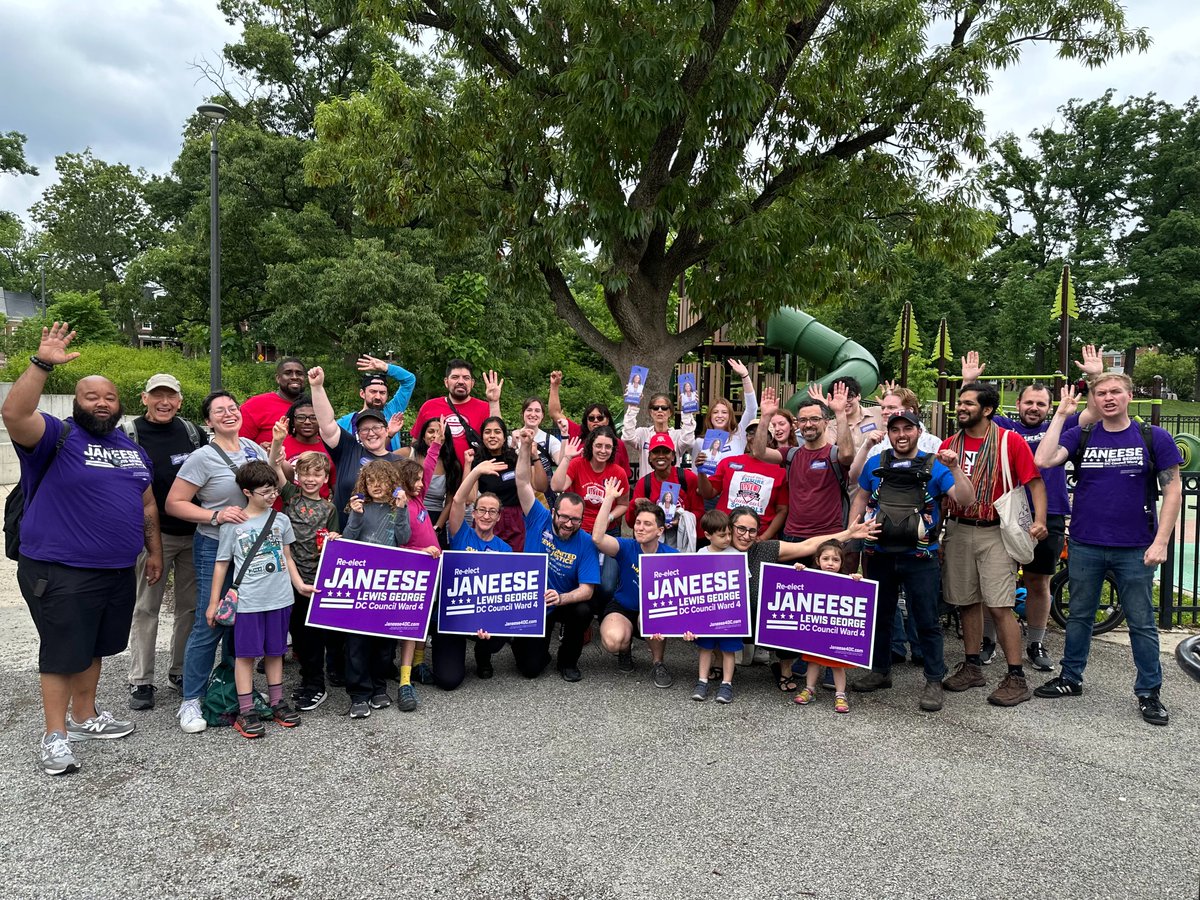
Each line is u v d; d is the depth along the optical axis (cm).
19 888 300
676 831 347
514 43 920
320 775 398
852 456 561
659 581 530
